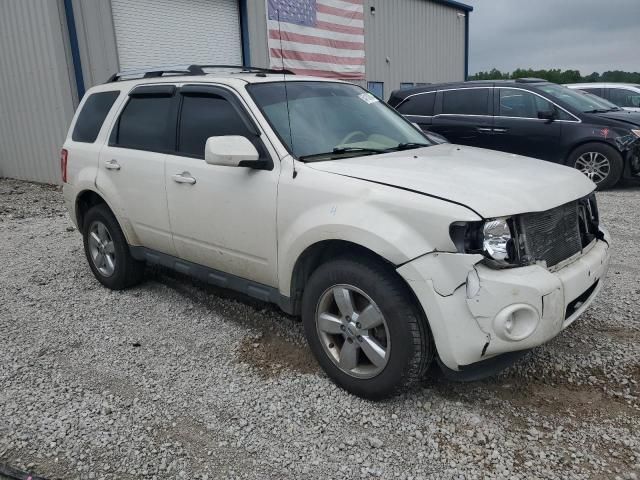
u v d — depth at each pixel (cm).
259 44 1430
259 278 375
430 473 265
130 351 396
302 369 362
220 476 267
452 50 2353
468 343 276
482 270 273
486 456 275
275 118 371
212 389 342
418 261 278
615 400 318
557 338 392
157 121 446
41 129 1123
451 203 278
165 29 1215
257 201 355
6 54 1138
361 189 305
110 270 512
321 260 346
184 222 414
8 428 307
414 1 2052
